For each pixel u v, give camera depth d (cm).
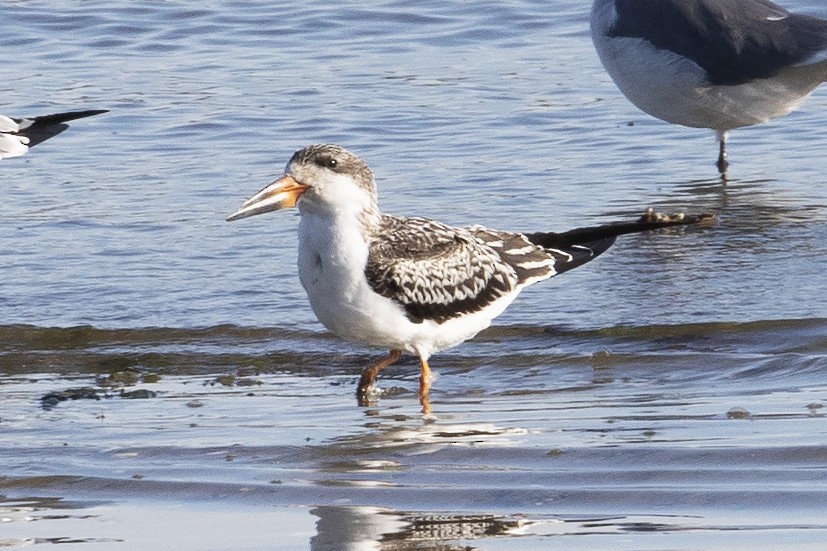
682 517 942
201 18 2458
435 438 1103
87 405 1212
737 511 946
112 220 1686
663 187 1777
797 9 2356
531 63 2248
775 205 1702
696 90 1866
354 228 1177
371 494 1000
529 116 2025
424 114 2034
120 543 930
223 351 1350
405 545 917
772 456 1025
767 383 1205
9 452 1095
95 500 1007
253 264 1556
